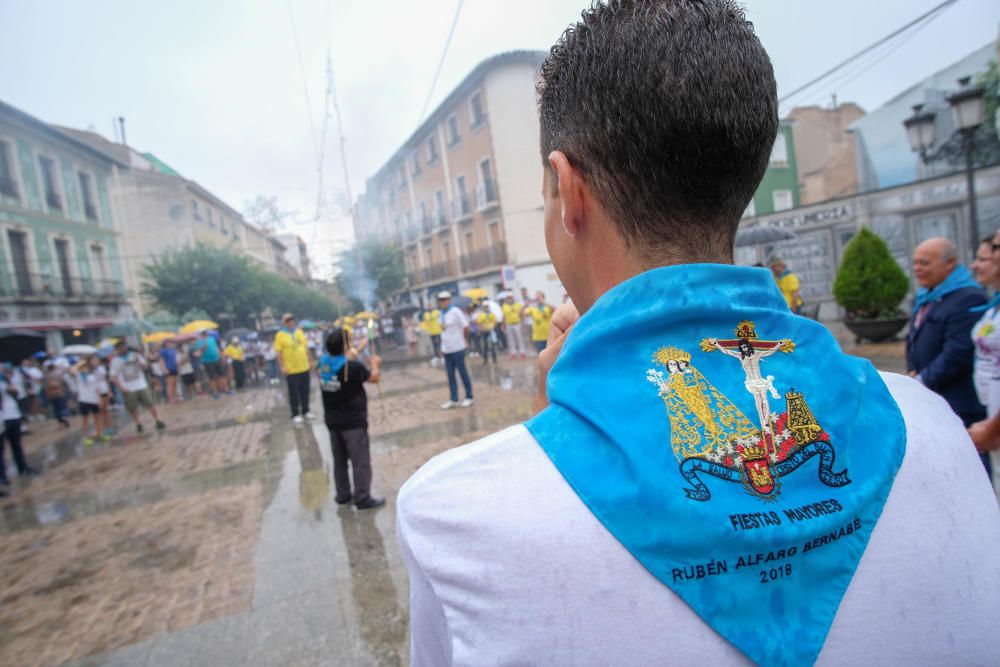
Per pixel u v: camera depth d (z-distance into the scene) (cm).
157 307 2684
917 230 1258
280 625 295
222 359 1477
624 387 48
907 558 46
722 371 49
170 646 286
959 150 1464
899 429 52
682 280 50
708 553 42
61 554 427
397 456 589
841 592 44
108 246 2619
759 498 45
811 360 52
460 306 1539
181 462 691
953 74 1464
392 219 3388
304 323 1902
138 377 969
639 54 52
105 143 3061
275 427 855
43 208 2191
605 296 54
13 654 293
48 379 1199
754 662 41
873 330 947
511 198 2225
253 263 3309
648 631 41
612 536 42
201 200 3422
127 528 468
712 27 53
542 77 62
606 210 56
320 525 424
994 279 247
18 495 630
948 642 46
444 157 2656
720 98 51
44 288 2130
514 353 1409
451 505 46
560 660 41
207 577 358
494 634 42
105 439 941
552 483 45
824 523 44
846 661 43
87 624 316
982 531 50
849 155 1881
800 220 1447
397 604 305
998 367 226
